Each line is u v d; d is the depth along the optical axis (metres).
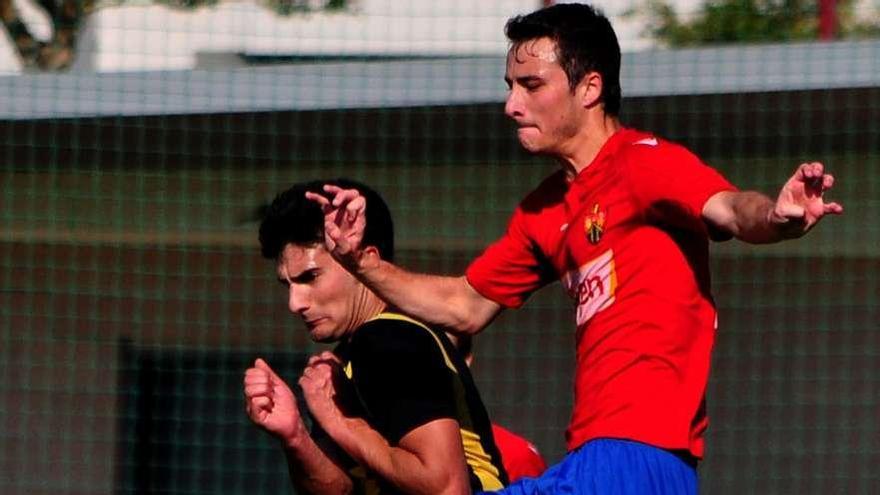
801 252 33.50
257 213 33.00
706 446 34.56
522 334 35.19
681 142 28.80
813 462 34.12
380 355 14.37
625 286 14.19
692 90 26.52
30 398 36.38
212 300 35.44
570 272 14.75
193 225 33.66
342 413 14.62
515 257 15.50
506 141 29.19
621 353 14.14
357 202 14.52
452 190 31.78
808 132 28.03
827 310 33.66
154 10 34.72
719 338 34.22
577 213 14.55
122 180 32.38
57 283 35.34
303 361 35.72
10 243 34.81
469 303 15.63
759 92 26.45
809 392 33.97
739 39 32.81
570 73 14.56
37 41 44.41
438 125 28.48
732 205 13.00
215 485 36.41
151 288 35.38
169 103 27.80
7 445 36.56
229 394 36.09
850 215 31.39
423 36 29.17
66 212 33.44
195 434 36.34
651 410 14.03
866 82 26.02
